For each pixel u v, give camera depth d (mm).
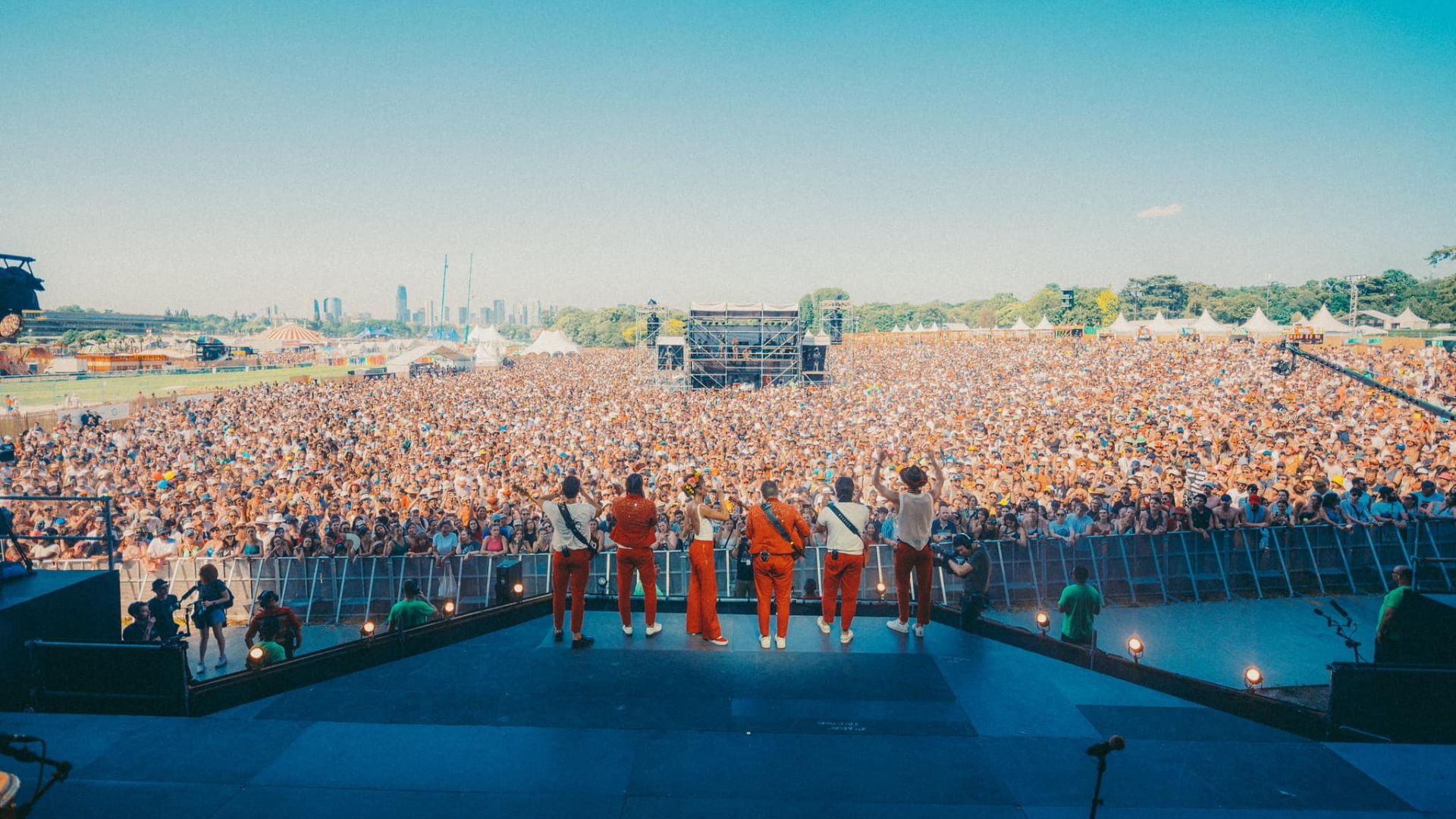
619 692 5625
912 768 4465
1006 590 12727
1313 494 13836
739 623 7320
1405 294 83500
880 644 6672
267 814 3916
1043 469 18250
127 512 16766
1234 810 3963
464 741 4777
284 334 109500
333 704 5430
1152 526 13289
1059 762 4555
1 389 49062
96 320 156000
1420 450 18609
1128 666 5852
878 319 196000
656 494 16031
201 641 10336
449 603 6918
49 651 5266
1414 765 4383
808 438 25375
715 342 56750
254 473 21797
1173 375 42031
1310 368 38438
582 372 70750
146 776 4285
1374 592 13008
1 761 4395
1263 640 11141
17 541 6176
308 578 13375
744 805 4047
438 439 28203
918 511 6707
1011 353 66625
